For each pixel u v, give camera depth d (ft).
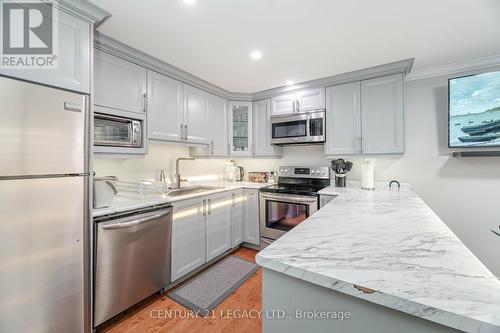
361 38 5.73
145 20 4.99
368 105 7.78
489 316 1.48
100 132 5.84
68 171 4.36
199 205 7.63
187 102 8.30
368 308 1.99
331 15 4.82
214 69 7.63
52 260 4.16
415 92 7.91
